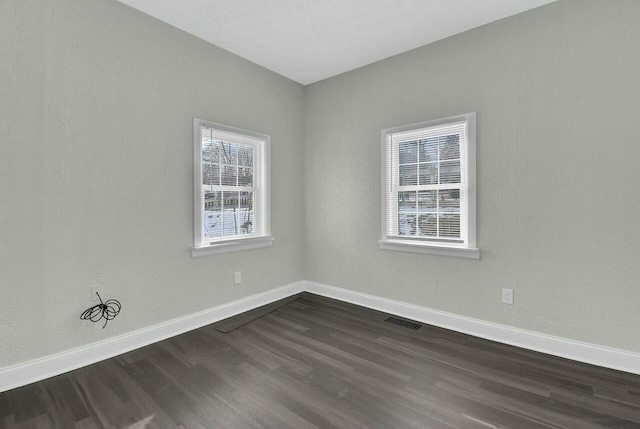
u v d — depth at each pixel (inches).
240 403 70.3
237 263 125.8
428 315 115.5
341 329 110.6
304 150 153.8
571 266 89.0
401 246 121.0
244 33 108.3
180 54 105.8
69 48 82.6
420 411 67.4
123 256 93.9
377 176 128.9
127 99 93.6
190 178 109.1
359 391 74.6
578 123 86.9
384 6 93.7
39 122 78.3
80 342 86.0
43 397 72.2
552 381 78.0
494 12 95.6
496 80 99.5
